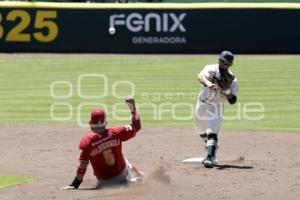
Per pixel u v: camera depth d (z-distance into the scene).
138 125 27.41
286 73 70.44
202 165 32.31
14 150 36.78
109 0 102.69
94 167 27.34
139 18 91.88
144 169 31.31
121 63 79.94
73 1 102.69
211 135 31.89
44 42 92.25
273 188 27.09
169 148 37.12
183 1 105.00
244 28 91.25
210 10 91.31
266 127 44.81
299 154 35.41
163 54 90.69
